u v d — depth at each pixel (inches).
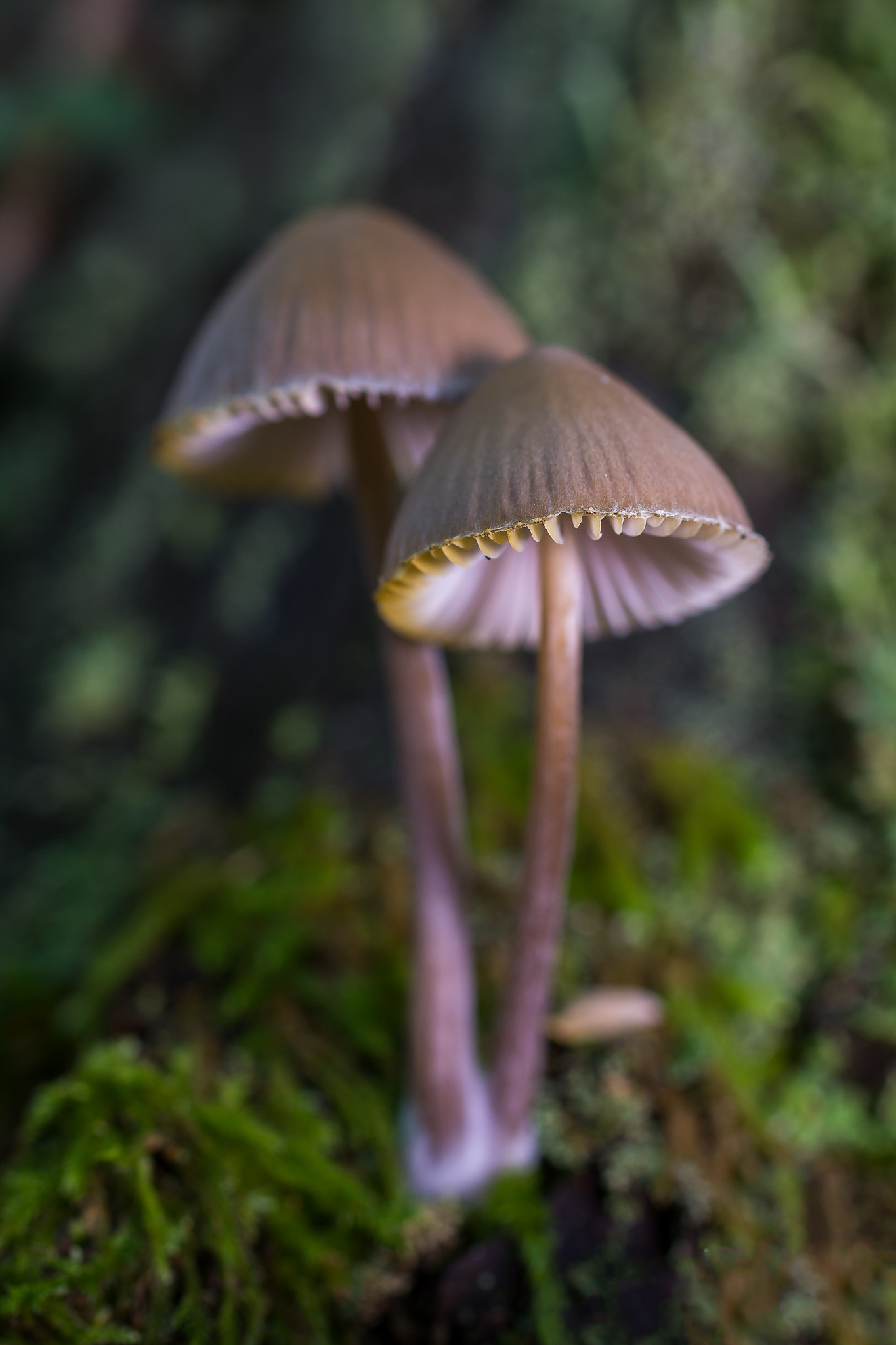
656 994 5.3
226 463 5.3
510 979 4.6
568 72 6.3
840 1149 5.1
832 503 6.0
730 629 6.0
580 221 6.3
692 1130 4.9
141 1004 5.4
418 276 4.6
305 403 4.5
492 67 6.5
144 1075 4.9
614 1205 4.8
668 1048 5.1
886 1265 4.8
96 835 6.6
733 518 4.1
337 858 5.8
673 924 5.6
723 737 6.0
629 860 5.6
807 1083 5.2
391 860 5.8
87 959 6.0
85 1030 5.4
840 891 5.6
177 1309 4.5
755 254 6.1
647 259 6.2
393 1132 5.0
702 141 6.1
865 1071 5.3
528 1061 4.7
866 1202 5.0
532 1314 4.6
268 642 6.6
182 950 5.6
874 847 5.6
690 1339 4.6
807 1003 5.4
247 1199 4.7
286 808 6.2
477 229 6.5
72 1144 4.7
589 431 4.1
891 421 6.0
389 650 4.8
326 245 4.5
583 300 6.3
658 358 6.2
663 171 6.1
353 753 6.3
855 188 6.0
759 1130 5.0
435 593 4.5
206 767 6.6
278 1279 4.6
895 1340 4.7
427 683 4.8
